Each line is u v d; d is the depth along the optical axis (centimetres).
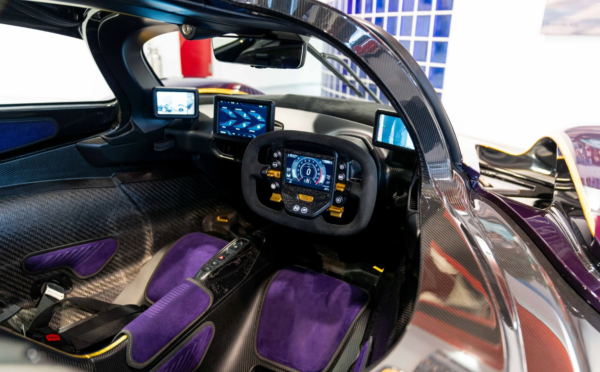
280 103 219
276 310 147
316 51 196
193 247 181
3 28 156
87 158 168
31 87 161
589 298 88
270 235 162
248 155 145
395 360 64
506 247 88
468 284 73
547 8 364
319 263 187
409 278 96
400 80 86
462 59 441
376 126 144
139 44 172
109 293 172
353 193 133
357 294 152
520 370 60
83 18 149
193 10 88
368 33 83
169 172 200
